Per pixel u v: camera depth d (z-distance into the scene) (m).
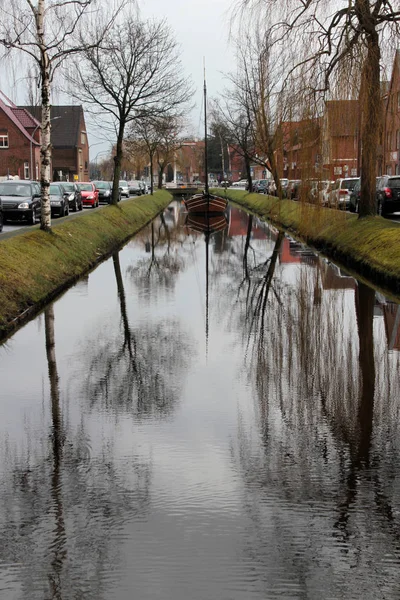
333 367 11.43
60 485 6.82
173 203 86.38
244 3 21.44
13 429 8.46
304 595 5.01
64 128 91.69
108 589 5.08
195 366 11.46
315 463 7.39
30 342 13.01
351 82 20.11
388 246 20.84
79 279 21.31
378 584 5.14
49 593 5.04
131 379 10.67
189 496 6.56
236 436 8.24
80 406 9.36
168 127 40.31
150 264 25.73
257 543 5.71
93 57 33.69
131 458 7.53
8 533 5.89
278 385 10.40
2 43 18.78
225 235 38.31
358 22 20.09
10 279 15.59
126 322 14.93
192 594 5.02
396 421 8.80
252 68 45.19
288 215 41.03
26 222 30.59
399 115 21.20
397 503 6.44
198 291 19.52
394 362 11.75
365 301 17.52
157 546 5.66
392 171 42.78
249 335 13.79
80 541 5.74
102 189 56.44
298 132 21.42
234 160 131.00
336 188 21.88
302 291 19.31
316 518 6.12
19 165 72.69
